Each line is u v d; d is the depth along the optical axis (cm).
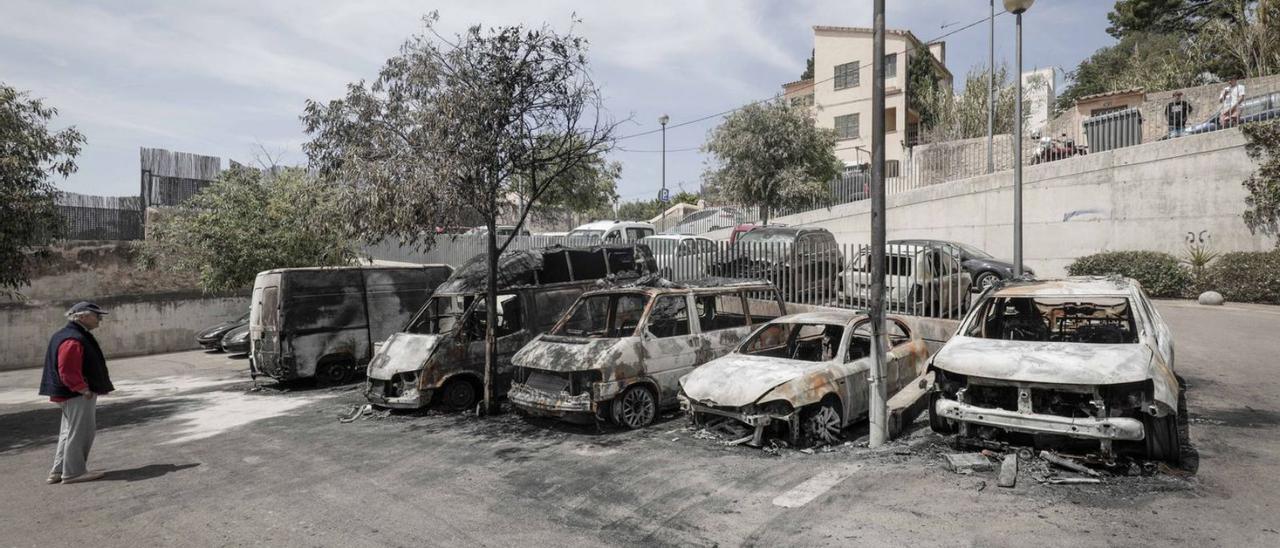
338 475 707
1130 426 536
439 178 874
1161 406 540
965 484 564
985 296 746
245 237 1747
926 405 806
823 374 729
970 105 3259
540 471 677
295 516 589
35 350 1883
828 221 2556
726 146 2700
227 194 1825
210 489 685
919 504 527
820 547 464
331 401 1162
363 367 1383
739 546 476
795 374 714
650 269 1364
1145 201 1773
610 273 1307
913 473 601
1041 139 2155
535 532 521
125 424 1071
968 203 2131
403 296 1440
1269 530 445
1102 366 563
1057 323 761
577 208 1852
